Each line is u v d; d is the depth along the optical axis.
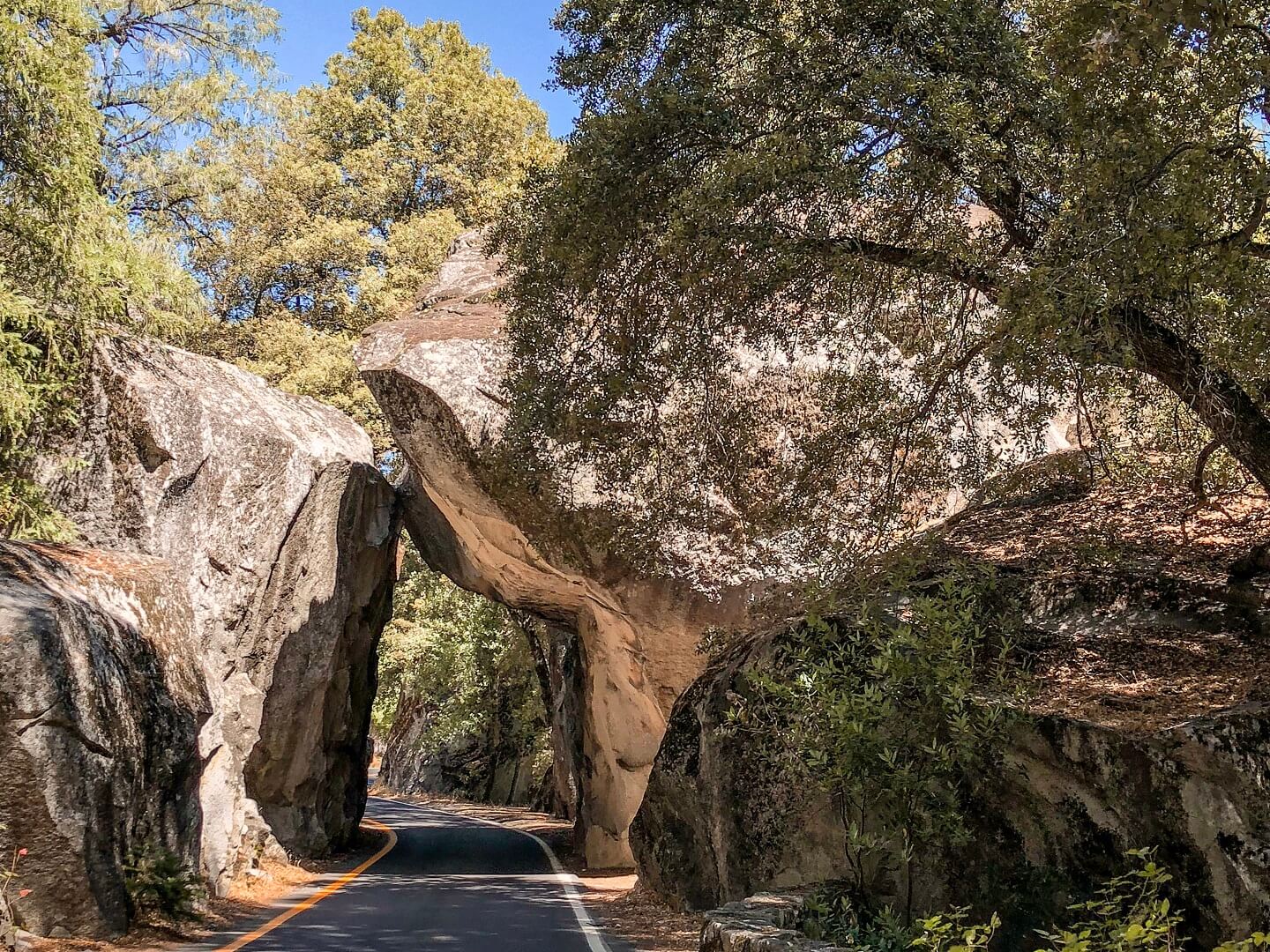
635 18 10.55
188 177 20.34
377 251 33.34
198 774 11.94
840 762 7.38
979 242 10.36
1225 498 11.66
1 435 13.95
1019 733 7.47
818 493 11.80
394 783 56.78
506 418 14.17
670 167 9.95
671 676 15.67
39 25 13.44
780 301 10.79
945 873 7.83
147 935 9.58
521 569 18.34
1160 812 6.62
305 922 10.95
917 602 8.26
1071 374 8.33
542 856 20.89
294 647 18.28
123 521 15.08
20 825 8.87
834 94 9.18
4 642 8.84
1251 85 7.47
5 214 12.82
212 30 19.94
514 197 11.70
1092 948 5.04
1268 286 7.14
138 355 16.03
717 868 10.93
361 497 20.56
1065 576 10.27
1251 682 7.73
